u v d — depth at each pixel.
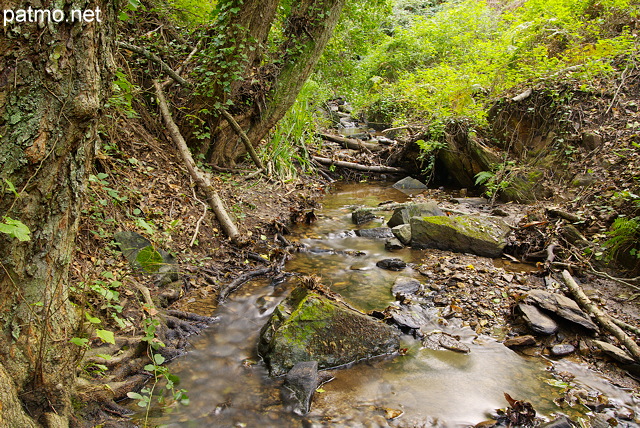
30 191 1.80
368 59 14.53
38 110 1.74
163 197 4.78
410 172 8.99
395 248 5.23
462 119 7.64
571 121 6.14
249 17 5.45
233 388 2.76
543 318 3.46
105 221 3.79
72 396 2.21
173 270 3.84
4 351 1.81
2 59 1.65
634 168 4.96
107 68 2.13
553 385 2.85
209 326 3.45
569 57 6.99
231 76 5.51
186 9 6.39
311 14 6.02
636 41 6.65
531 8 9.04
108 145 4.58
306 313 3.14
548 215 5.23
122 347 2.77
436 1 18.06
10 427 1.63
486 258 4.84
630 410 2.63
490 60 8.21
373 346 3.16
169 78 5.91
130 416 2.43
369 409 2.59
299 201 6.61
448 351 3.23
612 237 4.28
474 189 7.66
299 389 2.69
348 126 13.02
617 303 3.68
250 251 4.72
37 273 1.91
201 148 5.94
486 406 2.64
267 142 7.37
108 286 3.08
